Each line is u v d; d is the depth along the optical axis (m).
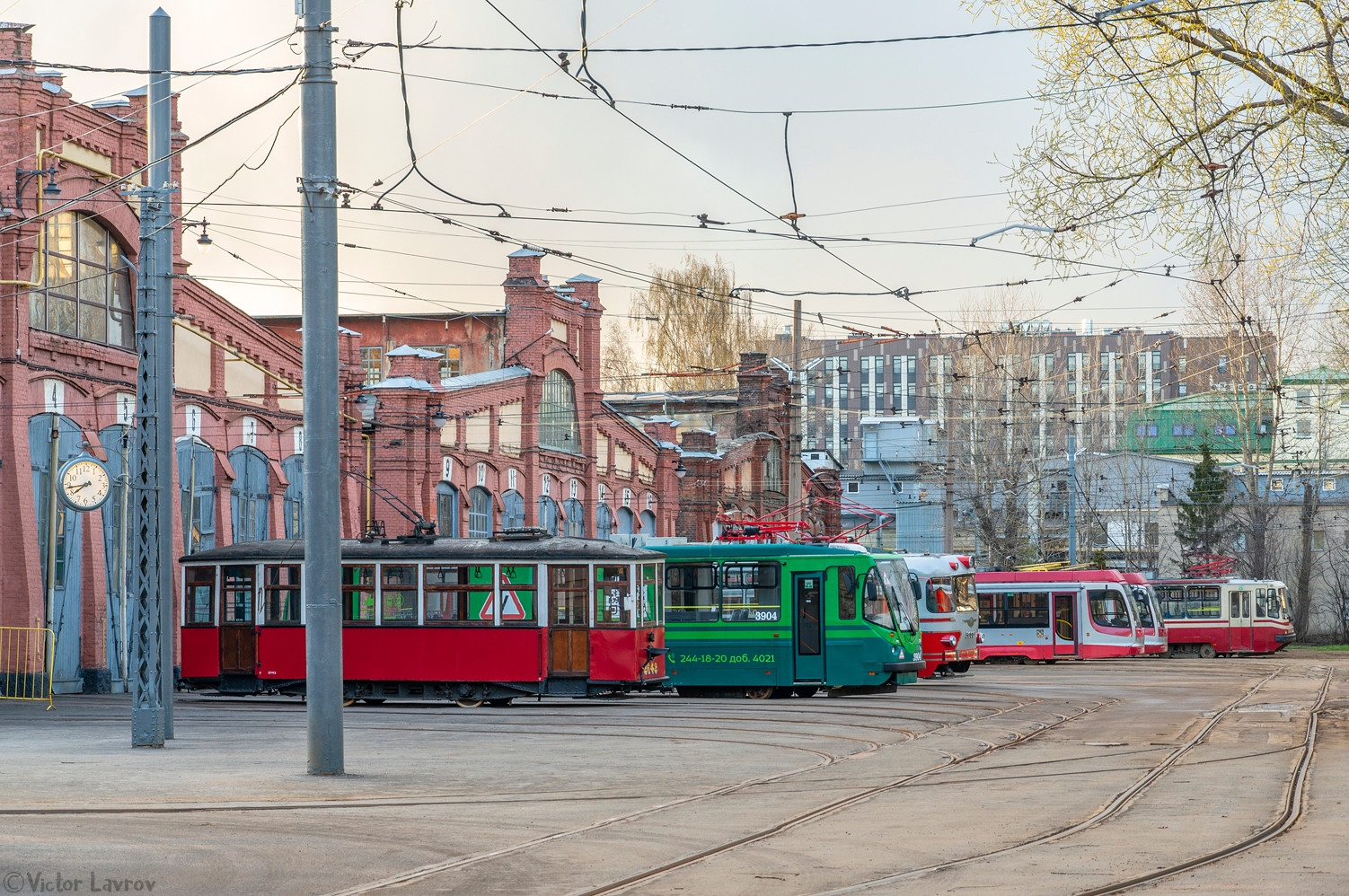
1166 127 20.97
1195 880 11.35
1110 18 20.30
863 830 14.41
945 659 44.28
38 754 22.19
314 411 19.70
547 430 58.91
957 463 86.62
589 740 24.83
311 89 19.94
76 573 37.28
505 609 32.16
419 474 48.78
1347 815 14.85
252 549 33.91
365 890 11.38
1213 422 90.19
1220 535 78.44
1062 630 55.22
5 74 35.34
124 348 39.88
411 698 34.50
